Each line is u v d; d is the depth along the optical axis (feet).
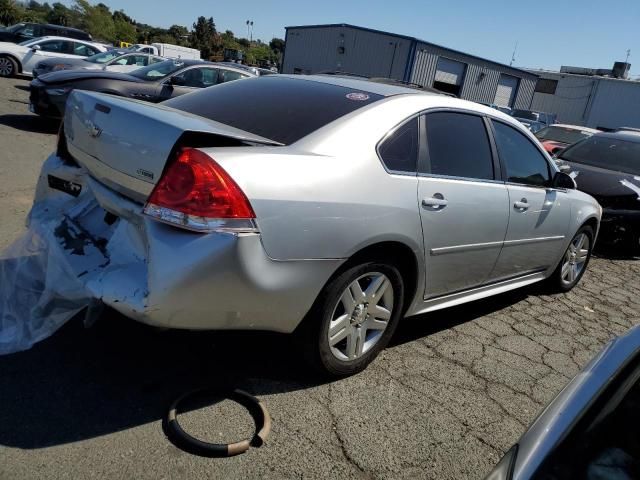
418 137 10.21
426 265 10.36
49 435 7.41
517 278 14.14
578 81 119.96
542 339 13.33
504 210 12.05
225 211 7.35
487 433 9.08
